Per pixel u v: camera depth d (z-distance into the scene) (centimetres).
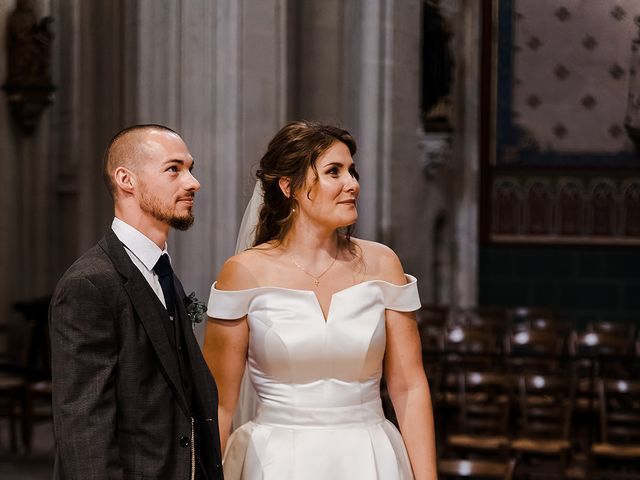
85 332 304
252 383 363
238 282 356
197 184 324
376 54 1177
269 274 356
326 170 348
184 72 836
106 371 305
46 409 1029
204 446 326
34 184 1273
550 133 1719
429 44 1438
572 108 1709
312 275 357
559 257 1719
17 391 1023
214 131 848
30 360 1093
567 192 1717
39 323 1102
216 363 357
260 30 862
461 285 1697
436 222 1585
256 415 376
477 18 1691
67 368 302
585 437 998
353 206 351
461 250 1700
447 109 1483
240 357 358
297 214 358
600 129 1708
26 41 1227
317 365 348
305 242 359
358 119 1171
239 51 850
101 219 927
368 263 366
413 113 1278
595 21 1695
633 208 1705
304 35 1051
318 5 1052
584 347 1316
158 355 313
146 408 311
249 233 388
